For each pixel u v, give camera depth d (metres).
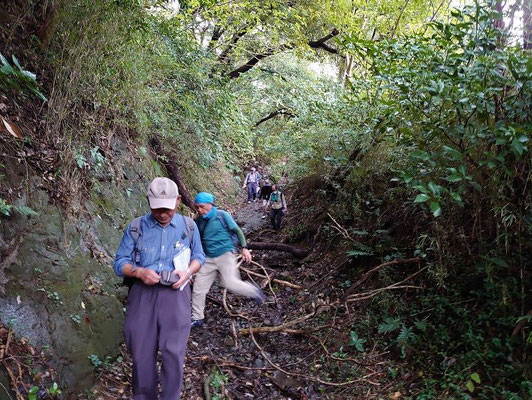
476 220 3.82
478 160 3.47
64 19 4.45
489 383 3.15
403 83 3.87
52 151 4.14
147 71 6.36
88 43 4.54
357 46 4.39
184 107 8.21
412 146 4.22
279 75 14.20
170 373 2.65
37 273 3.29
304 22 10.45
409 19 8.88
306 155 8.83
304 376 3.83
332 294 5.39
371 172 6.39
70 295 3.50
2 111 3.76
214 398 3.33
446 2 8.00
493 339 3.31
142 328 2.67
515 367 3.10
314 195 9.30
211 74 9.55
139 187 6.16
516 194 3.43
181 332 2.71
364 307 4.77
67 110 4.55
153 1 7.55
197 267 2.87
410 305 4.36
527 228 3.36
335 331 4.52
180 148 8.58
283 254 7.68
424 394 3.23
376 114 5.78
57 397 2.84
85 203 4.41
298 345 4.47
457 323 3.80
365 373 3.78
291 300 5.57
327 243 7.02
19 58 4.32
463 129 3.31
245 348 4.41
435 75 3.53
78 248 3.93
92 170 4.84
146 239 2.76
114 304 4.01
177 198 2.81
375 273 5.18
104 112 5.34
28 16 4.69
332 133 7.65
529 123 2.95
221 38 12.09
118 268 2.68
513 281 3.46
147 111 7.01
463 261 4.14
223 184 13.59
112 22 4.78
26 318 3.00
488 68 3.19
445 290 4.15
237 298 5.73
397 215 5.69
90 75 4.74
